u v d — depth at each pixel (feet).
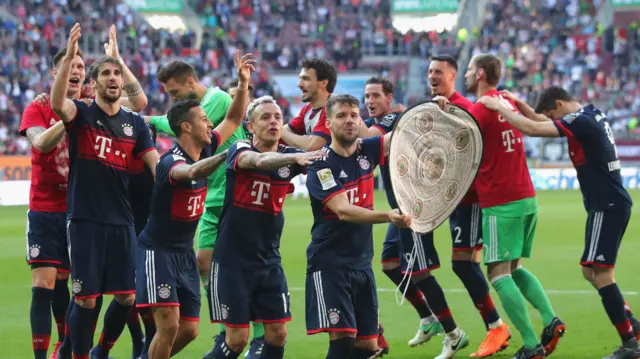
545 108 27.04
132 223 24.41
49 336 25.04
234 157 21.67
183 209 22.48
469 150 21.54
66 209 24.95
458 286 39.01
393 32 146.82
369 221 20.38
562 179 102.42
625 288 38.06
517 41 143.33
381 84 28.60
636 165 108.99
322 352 27.35
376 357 24.18
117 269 24.00
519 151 26.45
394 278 28.99
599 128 25.48
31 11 138.31
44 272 25.36
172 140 99.66
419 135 20.70
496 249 26.12
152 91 127.54
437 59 28.25
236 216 22.07
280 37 152.87
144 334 27.40
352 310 21.80
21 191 89.04
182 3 147.74
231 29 150.41
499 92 28.37
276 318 22.53
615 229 25.55
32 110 25.95
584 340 28.40
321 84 27.07
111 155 23.75
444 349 26.73
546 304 26.53
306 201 87.97
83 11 141.38
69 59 22.65
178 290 23.04
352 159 22.02
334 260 21.70
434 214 21.18
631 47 139.54
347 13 158.30
